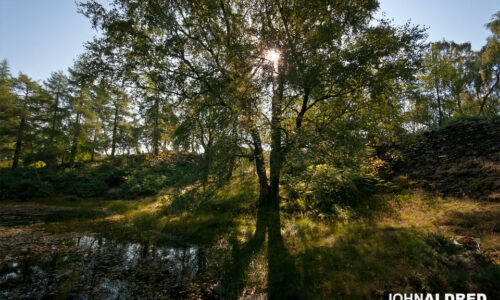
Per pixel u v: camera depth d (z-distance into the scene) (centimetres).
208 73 909
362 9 857
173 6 915
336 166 1070
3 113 2456
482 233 504
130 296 471
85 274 566
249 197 1231
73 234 913
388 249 536
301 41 774
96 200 1838
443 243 438
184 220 1071
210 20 977
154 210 1333
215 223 987
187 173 915
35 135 2644
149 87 982
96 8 884
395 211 813
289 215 961
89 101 2809
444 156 1166
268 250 677
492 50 2127
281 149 876
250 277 544
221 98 883
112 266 616
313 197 1002
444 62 2231
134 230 985
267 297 461
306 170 1025
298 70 759
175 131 957
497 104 2325
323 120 860
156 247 772
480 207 648
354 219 817
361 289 420
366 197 1018
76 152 2942
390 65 812
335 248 606
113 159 2823
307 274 514
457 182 895
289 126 998
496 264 373
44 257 668
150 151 2272
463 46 2566
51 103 2816
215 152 850
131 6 923
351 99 895
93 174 2236
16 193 1872
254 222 955
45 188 1923
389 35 840
